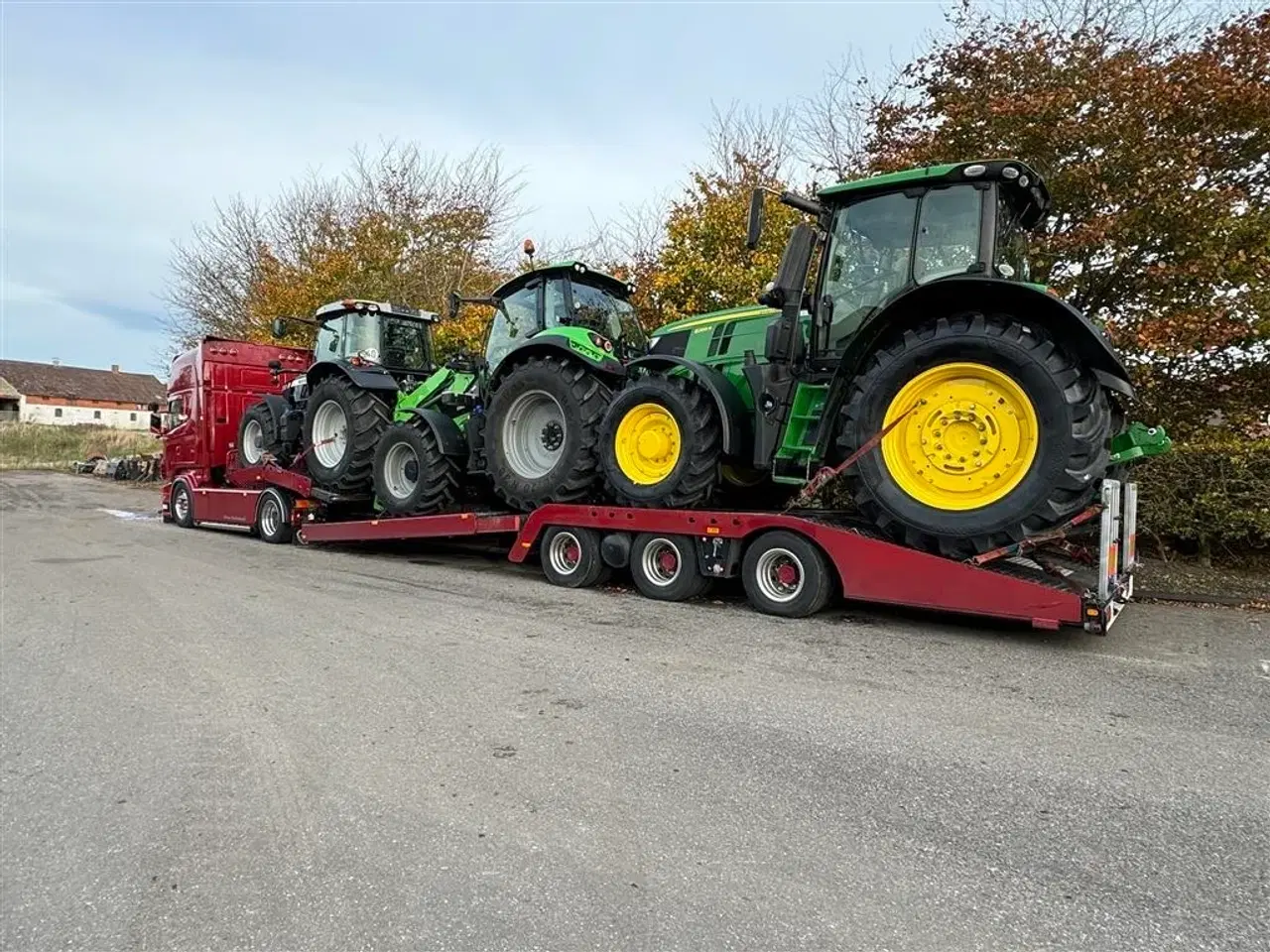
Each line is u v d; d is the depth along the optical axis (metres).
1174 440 7.55
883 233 5.30
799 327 5.54
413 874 2.29
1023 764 3.01
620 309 7.96
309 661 4.46
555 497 6.79
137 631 5.25
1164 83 7.34
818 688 3.90
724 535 5.64
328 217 20.81
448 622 5.39
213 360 12.07
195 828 2.59
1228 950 1.92
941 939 1.96
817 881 2.23
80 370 65.31
